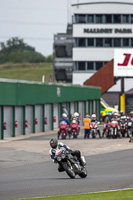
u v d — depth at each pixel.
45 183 51.50
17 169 68.31
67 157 54.25
